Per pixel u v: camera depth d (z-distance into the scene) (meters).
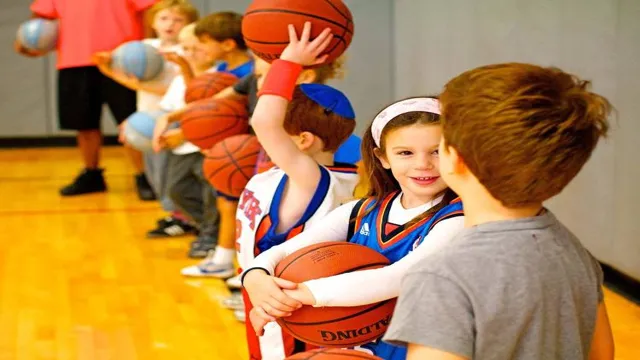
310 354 1.33
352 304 1.57
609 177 3.80
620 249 3.76
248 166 3.41
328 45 2.24
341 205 1.91
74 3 6.07
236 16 4.17
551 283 1.23
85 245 4.82
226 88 4.04
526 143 1.16
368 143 1.76
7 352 3.15
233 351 3.14
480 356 1.19
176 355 3.11
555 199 4.33
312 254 1.66
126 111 6.21
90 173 6.38
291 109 2.06
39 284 4.04
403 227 1.68
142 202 6.07
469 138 1.20
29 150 8.55
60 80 6.18
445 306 1.18
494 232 1.23
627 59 3.59
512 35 4.67
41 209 5.82
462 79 1.26
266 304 1.61
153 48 4.82
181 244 4.83
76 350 3.17
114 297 3.83
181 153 4.40
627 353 3.02
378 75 7.47
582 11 3.91
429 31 6.27
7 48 8.46
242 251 2.06
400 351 1.68
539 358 1.22
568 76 1.25
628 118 3.61
